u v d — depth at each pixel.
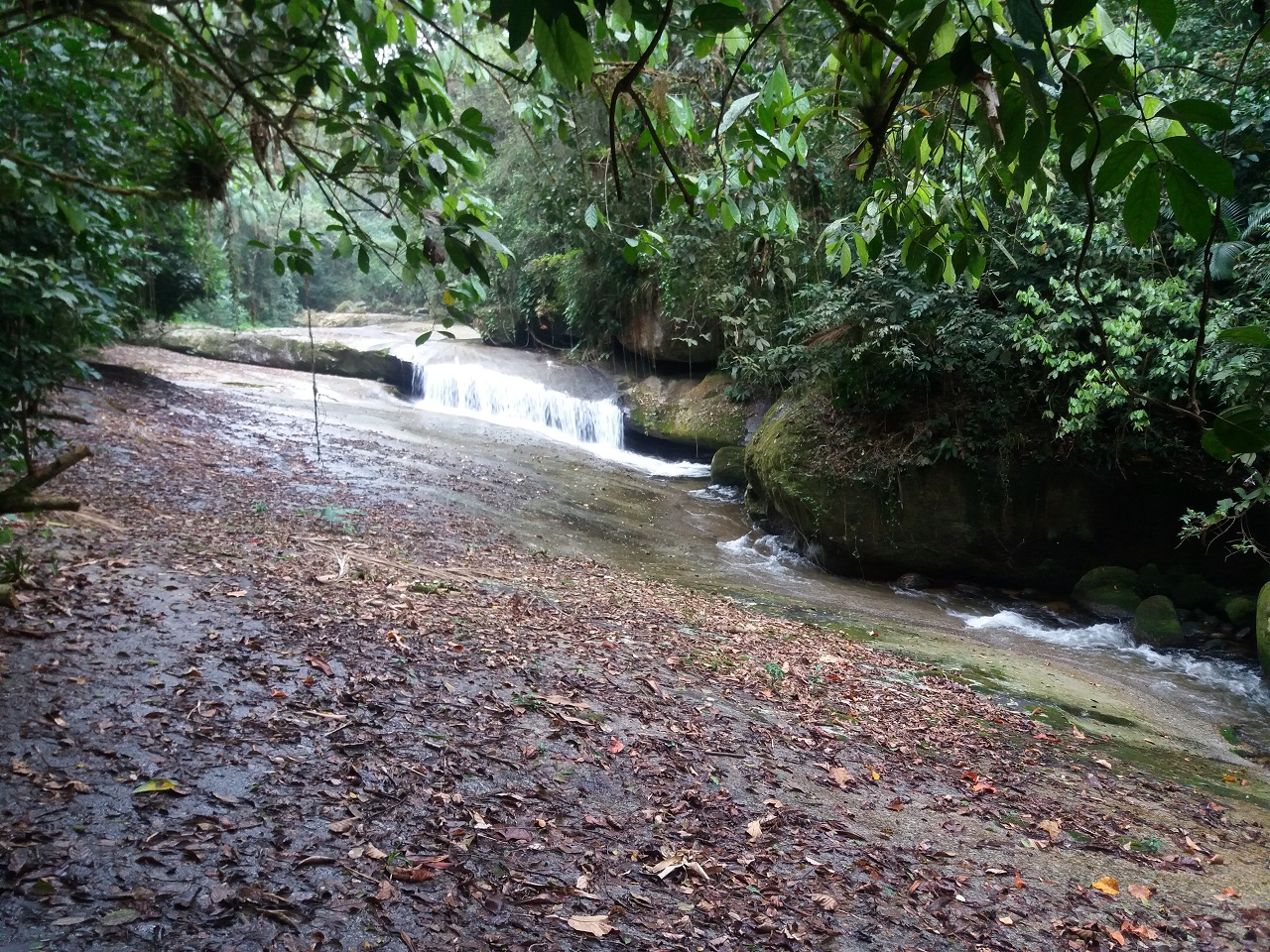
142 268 8.73
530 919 3.00
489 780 3.94
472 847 3.37
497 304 22.48
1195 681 8.89
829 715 6.01
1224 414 1.25
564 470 15.57
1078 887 4.12
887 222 2.28
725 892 3.43
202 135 2.45
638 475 16.44
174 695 4.16
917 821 4.54
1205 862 4.68
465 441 16.39
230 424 14.05
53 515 6.98
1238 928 3.90
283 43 2.08
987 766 5.68
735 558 12.30
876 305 10.68
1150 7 1.15
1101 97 1.32
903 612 10.55
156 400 14.37
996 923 3.62
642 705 5.32
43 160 3.24
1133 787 5.79
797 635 8.30
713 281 13.09
